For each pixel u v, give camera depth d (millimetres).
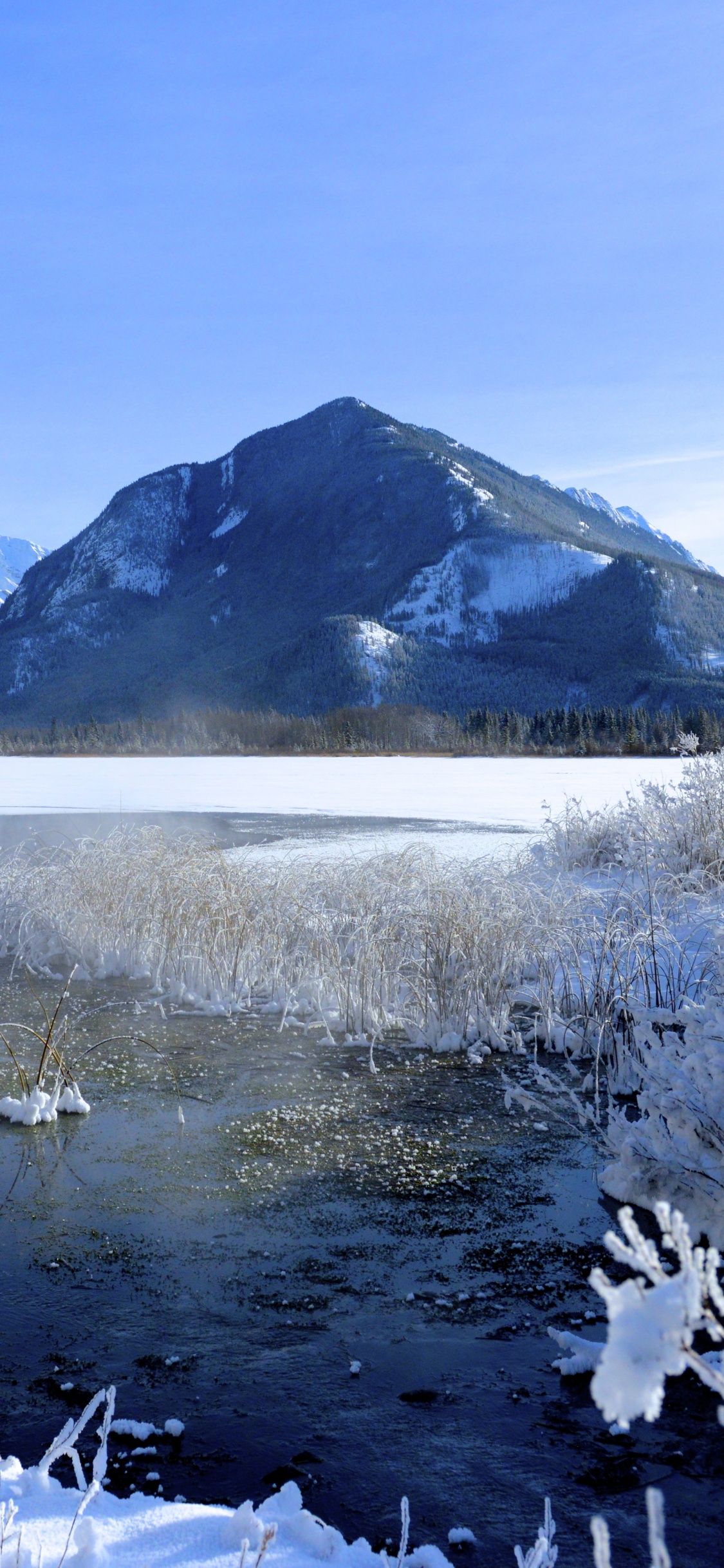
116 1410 3355
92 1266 4348
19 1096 6504
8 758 89062
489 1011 7801
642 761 73188
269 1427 3271
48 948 10453
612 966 7457
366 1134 5891
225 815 24984
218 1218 4820
